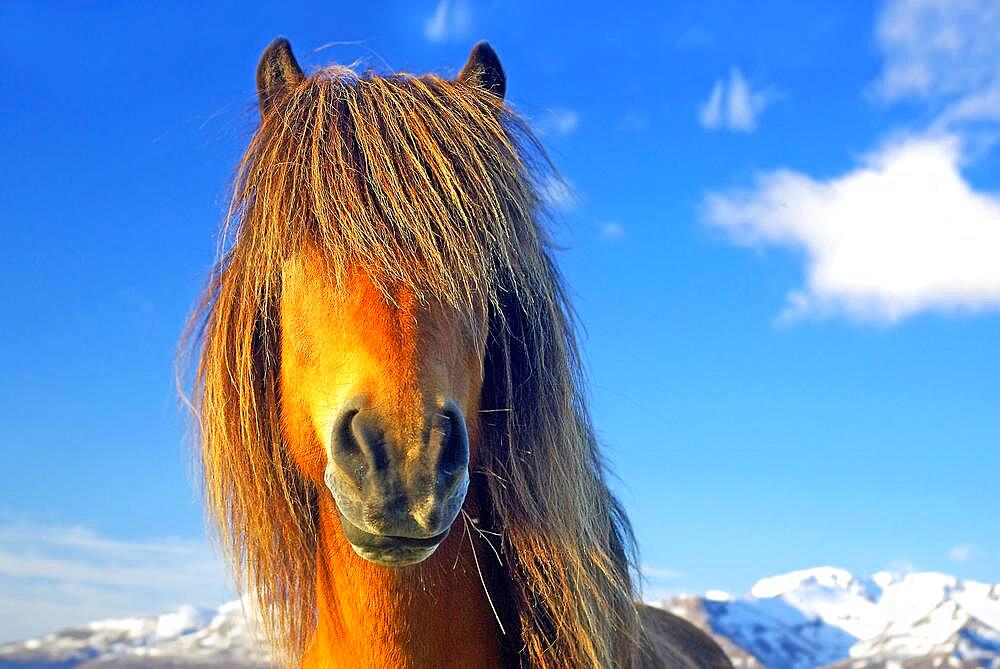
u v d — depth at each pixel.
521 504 2.22
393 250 2.05
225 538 2.33
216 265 2.45
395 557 1.84
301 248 2.11
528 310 2.26
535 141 2.59
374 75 2.46
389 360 1.94
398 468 1.83
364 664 2.19
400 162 2.15
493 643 2.30
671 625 4.18
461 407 2.03
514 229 2.25
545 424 2.24
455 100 2.35
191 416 2.46
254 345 2.26
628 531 2.72
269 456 2.26
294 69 2.61
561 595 2.23
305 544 2.31
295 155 2.22
